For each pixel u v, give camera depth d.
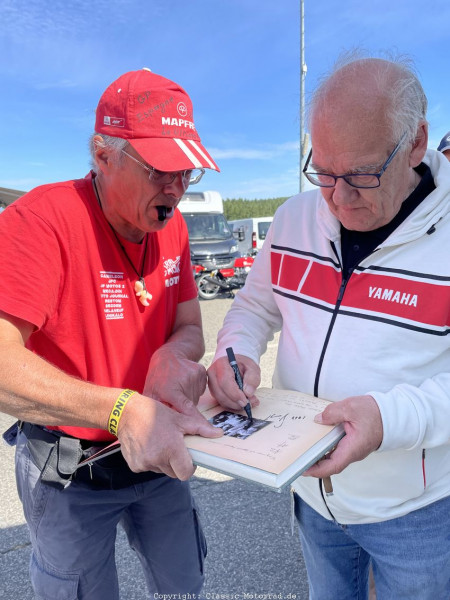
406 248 1.10
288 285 1.32
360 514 1.19
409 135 1.02
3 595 2.09
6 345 1.05
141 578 2.17
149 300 1.38
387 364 1.10
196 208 10.38
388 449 1.00
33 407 1.06
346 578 1.42
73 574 1.31
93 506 1.31
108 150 1.17
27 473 1.28
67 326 1.22
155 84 1.18
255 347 1.40
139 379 1.37
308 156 1.14
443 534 1.17
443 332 1.07
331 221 1.21
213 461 0.92
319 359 1.20
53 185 1.22
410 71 1.04
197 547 1.56
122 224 1.27
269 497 2.71
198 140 1.28
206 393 1.32
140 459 1.00
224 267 9.80
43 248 1.11
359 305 1.14
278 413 1.11
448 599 1.23
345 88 1.00
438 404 1.03
